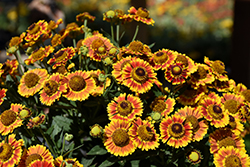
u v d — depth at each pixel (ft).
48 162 3.24
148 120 3.46
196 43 11.57
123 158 3.40
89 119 3.59
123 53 3.61
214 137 3.47
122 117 3.35
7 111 3.38
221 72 3.63
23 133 3.59
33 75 3.44
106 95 3.54
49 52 3.60
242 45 6.56
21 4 13.69
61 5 13.65
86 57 3.68
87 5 13.78
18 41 3.75
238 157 3.37
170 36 11.73
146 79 3.42
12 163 3.26
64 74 3.51
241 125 3.49
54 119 3.51
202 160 3.53
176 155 3.43
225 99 3.60
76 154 3.55
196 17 12.75
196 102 3.57
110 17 3.76
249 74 6.65
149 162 3.49
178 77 3.46
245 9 6.33
